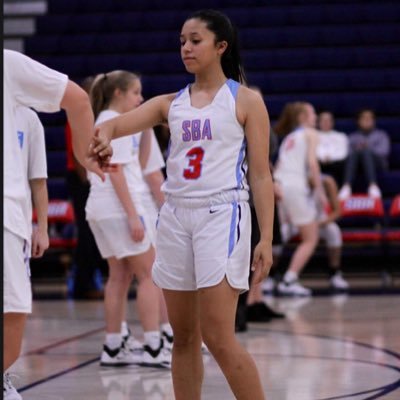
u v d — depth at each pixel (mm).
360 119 23000
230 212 6477
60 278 22922
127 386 9453
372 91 25312
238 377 6516
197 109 6633
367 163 22375
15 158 6430
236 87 6641
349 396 8797
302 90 25234
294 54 25969
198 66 6660
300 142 18594
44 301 18469
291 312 16125
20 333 6527
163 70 25703
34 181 7434
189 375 6910
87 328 14383
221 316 6441
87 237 18359
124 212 10383
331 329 13789
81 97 6664
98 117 10531
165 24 27266
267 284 19547
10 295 6293
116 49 26656
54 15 27891
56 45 26844
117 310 10719
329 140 22578
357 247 21656
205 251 6441
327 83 25281
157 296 10625
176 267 6633
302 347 12016
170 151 6746
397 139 24141
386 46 26391
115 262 10750
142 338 13086
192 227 6543
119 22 27406
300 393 8992
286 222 19250
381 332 13406
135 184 10562
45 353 11820
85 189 17562
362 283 21625
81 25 27531
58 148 24047
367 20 27125
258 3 27734
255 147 6578
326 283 21703
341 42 26516
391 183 22859
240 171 6594
